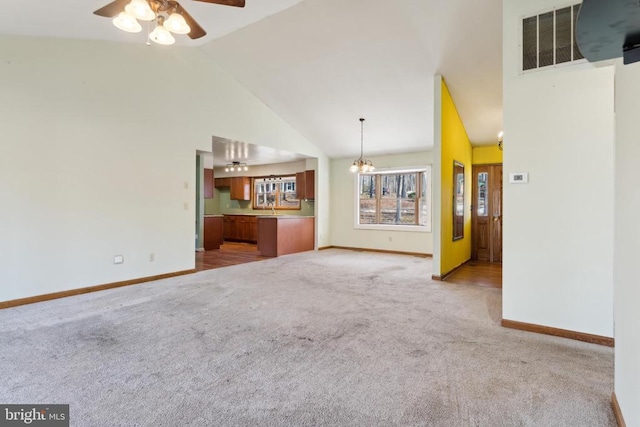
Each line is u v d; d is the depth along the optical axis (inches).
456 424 65.2
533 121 112.2
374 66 188.2
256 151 284.4
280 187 393.1
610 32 43.4
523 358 93.7
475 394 75.6
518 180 114.8
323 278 196.5
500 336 109.5
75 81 156.4
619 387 65.6
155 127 188.9
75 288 157.2
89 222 162.1
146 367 87.4
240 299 151.1
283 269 224.8
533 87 112.0
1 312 130.6
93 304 141.9
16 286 139.6
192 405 71.0
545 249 111.3
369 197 332.2
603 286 103.2
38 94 145.2
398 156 311.0
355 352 97.2
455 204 225.6
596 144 103.4
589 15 39.0
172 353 95.7
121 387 77.7
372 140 287.3
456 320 124.7
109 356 93.4
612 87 101.3
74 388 77.0
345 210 339.6
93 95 162.9
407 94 211.9
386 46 170.1
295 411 69.1
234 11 150.6
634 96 57.8
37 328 113.7
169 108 195.6
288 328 115.7
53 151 150.0
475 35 152.1
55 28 137.5
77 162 157.6
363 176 335.6
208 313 131.0
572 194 107.0
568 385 79.5
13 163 138.6
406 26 154.2
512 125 115.6
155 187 189.2
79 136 158.1
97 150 164.6
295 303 145.5
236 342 103.7
